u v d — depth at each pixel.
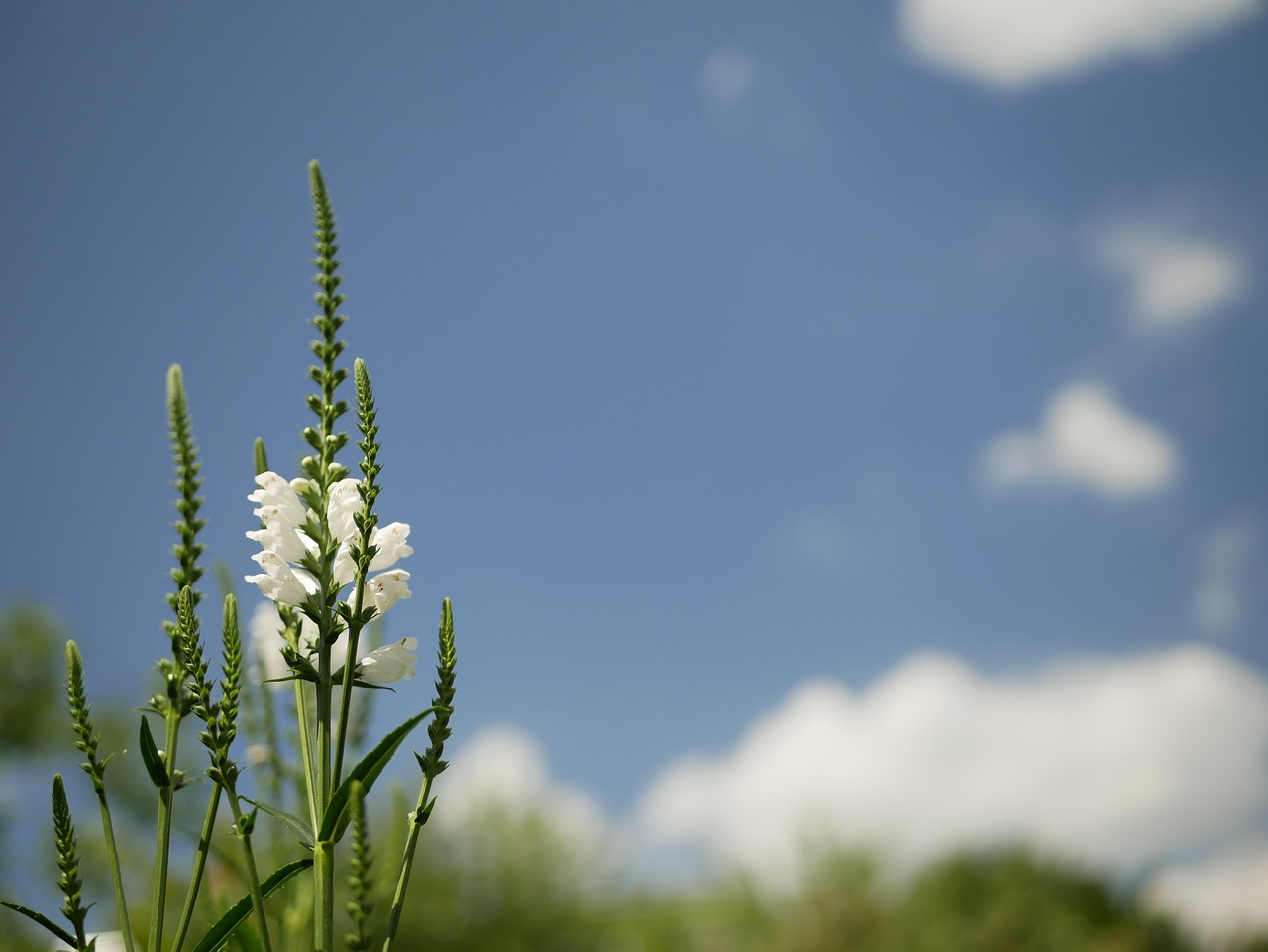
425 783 1.42
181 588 1.39
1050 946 11.88
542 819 12.69
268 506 1.54
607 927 12.57
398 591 1.61
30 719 15.65
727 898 12.77
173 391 1.44
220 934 1.43
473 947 11.86
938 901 12.57
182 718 1.39
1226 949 11.34
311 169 1.55
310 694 1.57
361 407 1.48
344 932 1.14
